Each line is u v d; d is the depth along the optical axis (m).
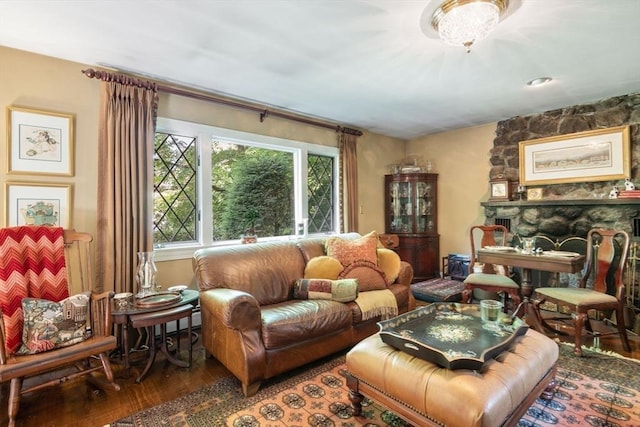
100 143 2.57
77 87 2.53
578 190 3.70
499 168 4.33
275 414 1.76
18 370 1.62
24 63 2.33
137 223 2.67
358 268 2.92
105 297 2.04
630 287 3.09
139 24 1.99
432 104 3.59
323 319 2.30
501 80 2.92
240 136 3.47
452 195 4.87
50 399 1.92
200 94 3.10
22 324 1.88
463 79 2.88
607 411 1.74
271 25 2.01
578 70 2.71
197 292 2.56
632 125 3.31
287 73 2.75
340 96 3.32
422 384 1.37
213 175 3.44
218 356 2.22
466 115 4.05
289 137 3.92
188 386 2.06
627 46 2.29
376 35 2.13
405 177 4.95
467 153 4.69
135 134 2.68
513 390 1.35
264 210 3.85
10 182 2.28
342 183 4.44
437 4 1.81
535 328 2.98
